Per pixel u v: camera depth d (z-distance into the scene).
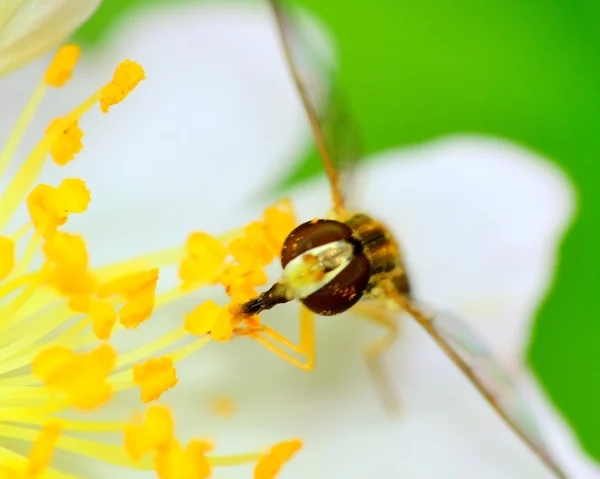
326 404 0.07
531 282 0.07
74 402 0.06
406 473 0.07
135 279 0.06
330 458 0.07
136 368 0.06
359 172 0.07
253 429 0.07
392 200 0.07
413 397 0.07
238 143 0.07
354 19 0.07
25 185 0.06
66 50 0.06
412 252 0.07
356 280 0.06
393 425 0.07
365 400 0.07
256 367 0.07
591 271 0.07
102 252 0.07
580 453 0.07
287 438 0.07
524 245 0.07
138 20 0.07
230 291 0.06
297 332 0.07
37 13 0.06
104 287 0.06
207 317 0.06
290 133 0.07
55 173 0.07
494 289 0.07
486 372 0.07
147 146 0.07
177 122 0.07
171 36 0.07
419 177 0.07
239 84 0.07
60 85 0.06
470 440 0.07
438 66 0.07
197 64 0.07
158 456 0.06
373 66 0.07
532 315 0.07
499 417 0.07
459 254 0.07
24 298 0.06
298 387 0.07
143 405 0.07
